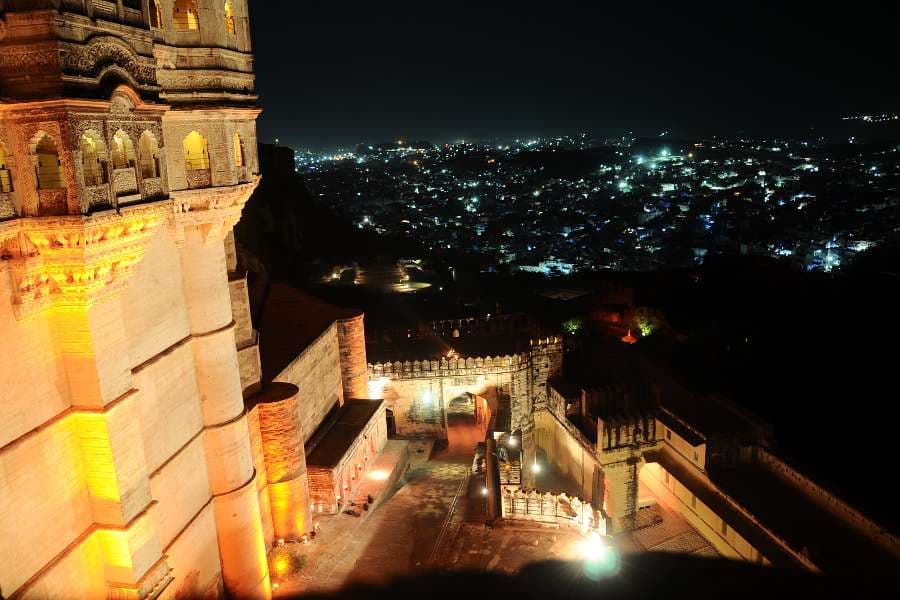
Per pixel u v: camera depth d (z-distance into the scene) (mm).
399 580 32000
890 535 33031
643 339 84500
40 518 19016
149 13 21984
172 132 24000
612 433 44688
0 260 17484
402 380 51406
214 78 24734
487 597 30984
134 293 22750
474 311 86625
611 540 36031
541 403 55750
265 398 32875
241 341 32312
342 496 38000
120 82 19281
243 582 29422
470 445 51344
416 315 83438
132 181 20281
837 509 36562
